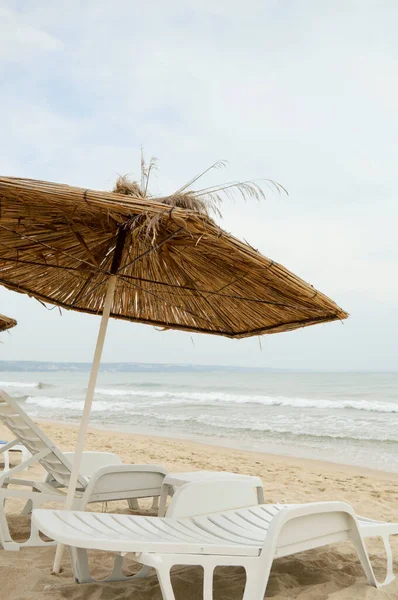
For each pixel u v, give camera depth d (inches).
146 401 1005.2
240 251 98.3
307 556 133.0
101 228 114.8
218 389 1508.4
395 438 499.8
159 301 157.0
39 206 91.6
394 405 844.6
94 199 84.9
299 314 133.1
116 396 1163.3
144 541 83.4
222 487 117.7
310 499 229.5
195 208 94.3
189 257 124.0
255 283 120.5
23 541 137.8
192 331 165.2
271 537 88.0
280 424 622.8
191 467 324.5
